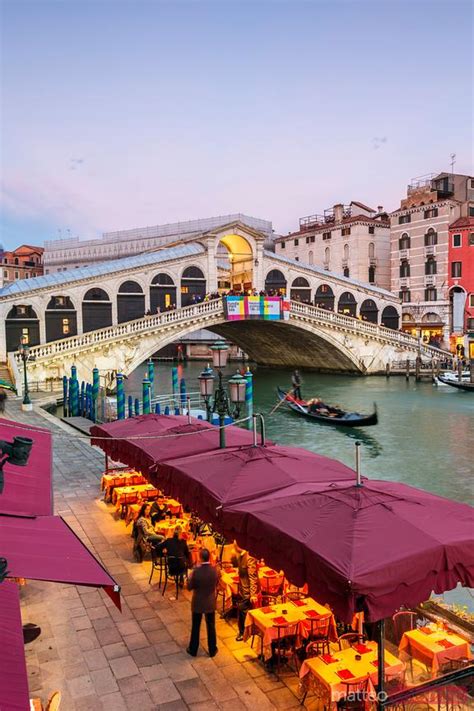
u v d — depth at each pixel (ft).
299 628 23.24
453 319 180.34
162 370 217.77
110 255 272.10
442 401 126.21
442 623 24.38
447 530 19.83
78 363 122.21
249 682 22.24
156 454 34.58
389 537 19.27
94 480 50.03
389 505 21.24
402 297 195.00
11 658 12.40
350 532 19.65
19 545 17.98
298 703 20.97
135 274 145.07
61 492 46.37
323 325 158.81
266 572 28.50
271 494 25.29
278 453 30.48
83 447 64.03
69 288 136.56
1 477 15.43
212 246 154.40
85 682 22.15
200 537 34.37
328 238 213.66
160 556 30.68
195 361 258.98
